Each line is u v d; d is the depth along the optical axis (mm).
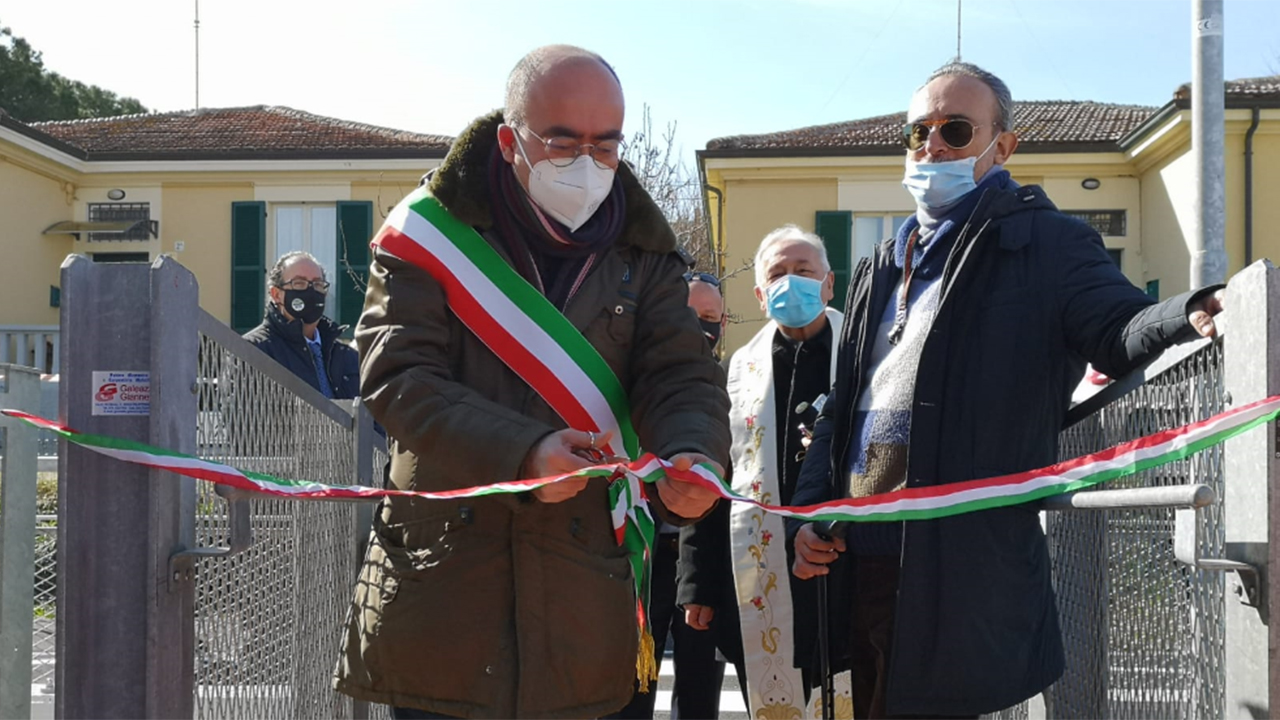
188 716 2434
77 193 24109
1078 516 3146
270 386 3002
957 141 2852
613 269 2398
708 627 4418
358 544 4059
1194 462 2326
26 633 3381
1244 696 2025
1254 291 1980
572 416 2299
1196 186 10094
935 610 2584
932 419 2643
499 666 2215
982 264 2674
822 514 2230
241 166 23844
